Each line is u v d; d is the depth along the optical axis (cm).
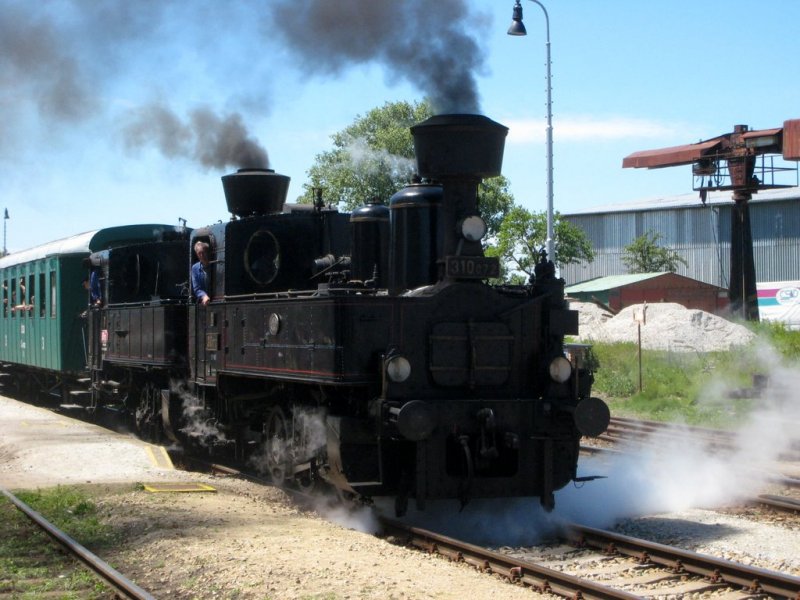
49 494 1128
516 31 2297
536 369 984
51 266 2050
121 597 716
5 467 1398
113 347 1697
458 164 930
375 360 927
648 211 6850
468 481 896
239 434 1302
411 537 902
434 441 906
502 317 965
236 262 1230
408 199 986
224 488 1188
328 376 932
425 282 980
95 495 1127
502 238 5097
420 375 935
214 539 872
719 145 3644
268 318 1086
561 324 984
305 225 1230
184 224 1725
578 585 699
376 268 1046
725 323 3391
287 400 1130
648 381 2400
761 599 701
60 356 1981
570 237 5606
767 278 6316
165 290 1603
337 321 923
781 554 840
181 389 1440
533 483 941
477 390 955
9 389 2772
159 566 801
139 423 1627
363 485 928
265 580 722
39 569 810
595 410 927
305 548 826
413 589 697
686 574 769
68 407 2052
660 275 5878
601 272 7112
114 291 1708
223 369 1230
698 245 6581
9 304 2539
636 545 823
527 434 938
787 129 3425
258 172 1323
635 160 4094
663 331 3369
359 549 832
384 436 916
